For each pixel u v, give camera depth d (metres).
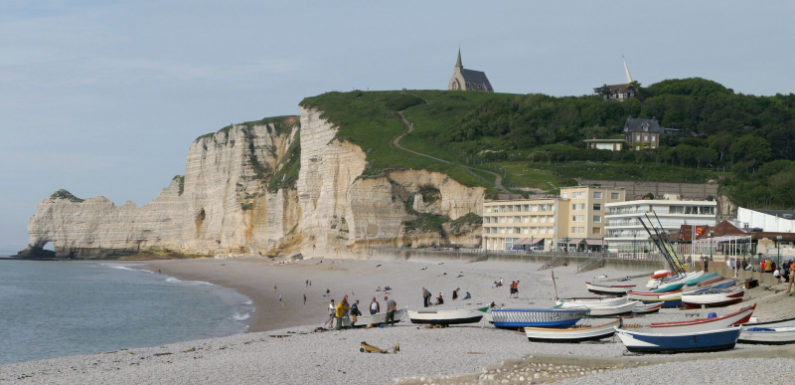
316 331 55.75
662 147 189.62
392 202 161.25
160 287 131.50
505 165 175.00
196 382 33.41
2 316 85.19
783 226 93.75
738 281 61.47
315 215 182.25
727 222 92.69
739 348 34.59
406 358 37.22
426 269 118.12
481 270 107.81
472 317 50.56
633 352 35.28
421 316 51.41
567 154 181.50
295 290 111.81
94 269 195.38
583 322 48.25
